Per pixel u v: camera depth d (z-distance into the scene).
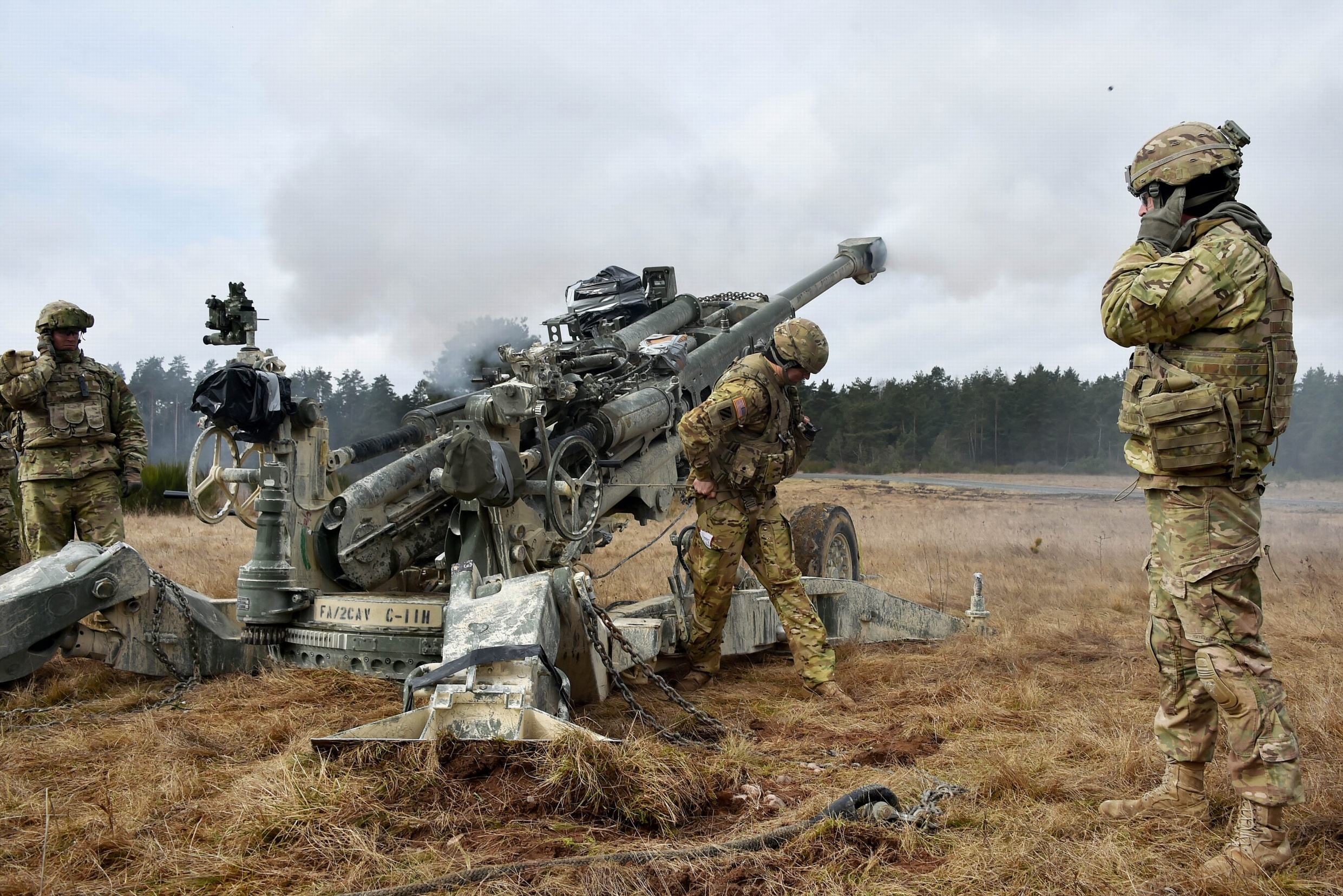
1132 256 3.16
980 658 6.25
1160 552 3.17
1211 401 2.94
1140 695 5.15
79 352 6.57
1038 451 52.97
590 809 3.22
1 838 3.14
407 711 3.82
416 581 5.91
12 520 6.84
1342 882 2.77
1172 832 3.15
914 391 55.62
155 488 18.17
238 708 4.70
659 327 7.37
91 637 5.02
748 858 2.87
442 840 3.04
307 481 5.19
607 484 6.23
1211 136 3.19
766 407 5.32
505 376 5.94
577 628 4.48
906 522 18.25
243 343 5.26
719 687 5.64
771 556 5.44
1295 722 4.16
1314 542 14.78
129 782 3.63
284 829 3.08
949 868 2.85
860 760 4.09
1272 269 2.99
